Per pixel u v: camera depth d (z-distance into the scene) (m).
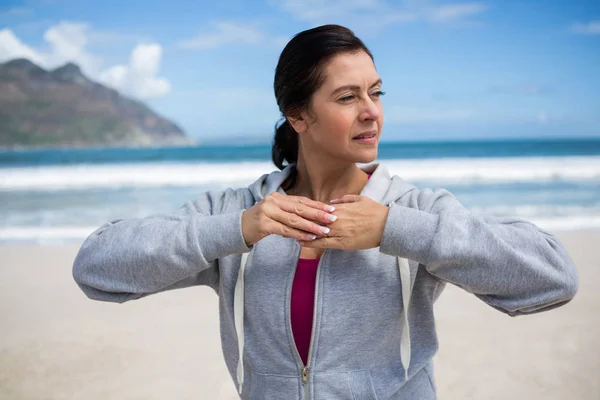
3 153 49.12
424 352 1.68
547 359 4.22
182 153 40.78
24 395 3.80
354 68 1.58
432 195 1.72
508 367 4.11
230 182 18.27
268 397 1.66
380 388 1.63
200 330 5.03
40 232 10.99
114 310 5.58
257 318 1.67
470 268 1.45
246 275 1.70
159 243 1.58
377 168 1.82
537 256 1.46
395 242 1.47
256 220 1.53
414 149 45.50
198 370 4.22
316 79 1.58
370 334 1.61
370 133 1.62
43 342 4.75
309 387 1.62
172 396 3.81
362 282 1.61
